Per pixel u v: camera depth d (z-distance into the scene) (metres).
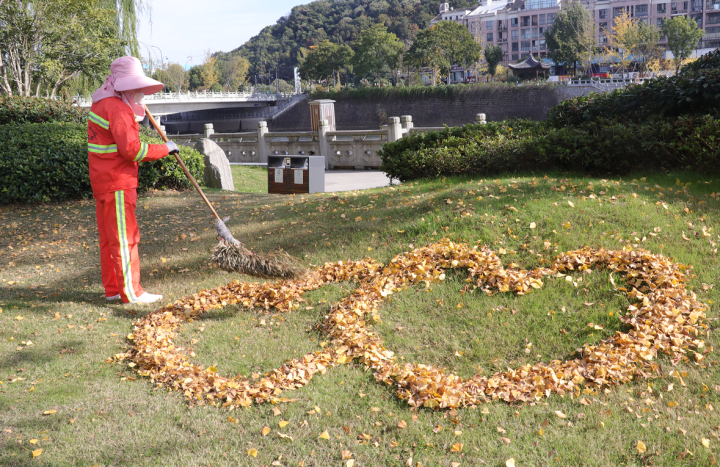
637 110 8.12
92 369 3.65
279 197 8.65
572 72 64.31
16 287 5.40
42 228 7.62
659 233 4.93
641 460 2.61
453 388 3.17
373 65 73.56
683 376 3.24
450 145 8.70
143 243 6.69
